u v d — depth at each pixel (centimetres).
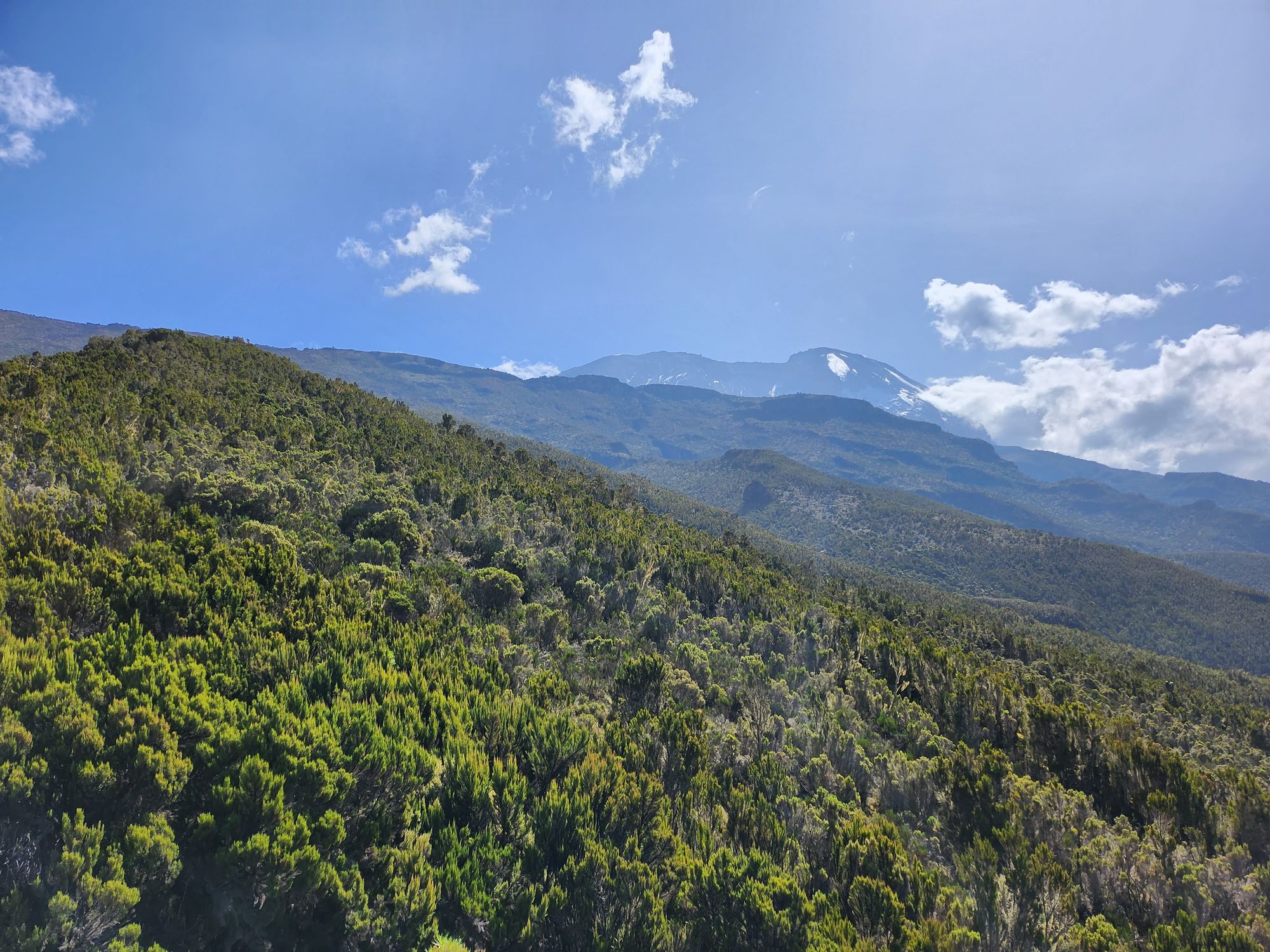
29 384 5616
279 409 8762
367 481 7131
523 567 5944
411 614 4012
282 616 3144
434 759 2333
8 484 3578
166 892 1501
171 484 4650
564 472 13788
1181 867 2378
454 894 1817
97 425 5434
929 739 4219
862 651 6406
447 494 7500
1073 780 3666
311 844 1658
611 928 1816
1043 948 2045
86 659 2119
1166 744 6078
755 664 5081
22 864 1368
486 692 3066
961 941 1878
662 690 3812
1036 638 14362
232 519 4612
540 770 2512
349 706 2378
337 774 1891
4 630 2070
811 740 3778
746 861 2112
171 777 1672
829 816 2894
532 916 1797
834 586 12594
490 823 2127
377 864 1820
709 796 2705
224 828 1614
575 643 4934
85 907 1294
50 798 1570
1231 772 3247
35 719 1698
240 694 2361
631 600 6262
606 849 2053
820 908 2044
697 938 1903
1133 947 2031
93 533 3244
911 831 2989
